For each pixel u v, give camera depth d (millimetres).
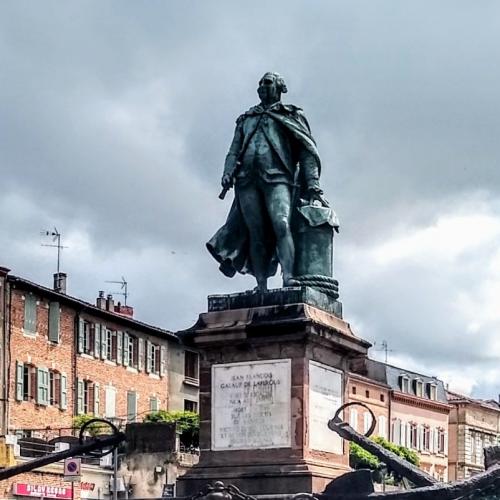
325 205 17391
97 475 55000
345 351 17125
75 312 68625
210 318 16844
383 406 98312
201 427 16656
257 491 15914
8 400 61562
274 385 16312
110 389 71938
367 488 14938
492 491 14586
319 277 17094
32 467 16953
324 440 16516
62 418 66562
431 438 107250
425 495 14633
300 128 17359
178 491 16344
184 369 80812
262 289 17141
